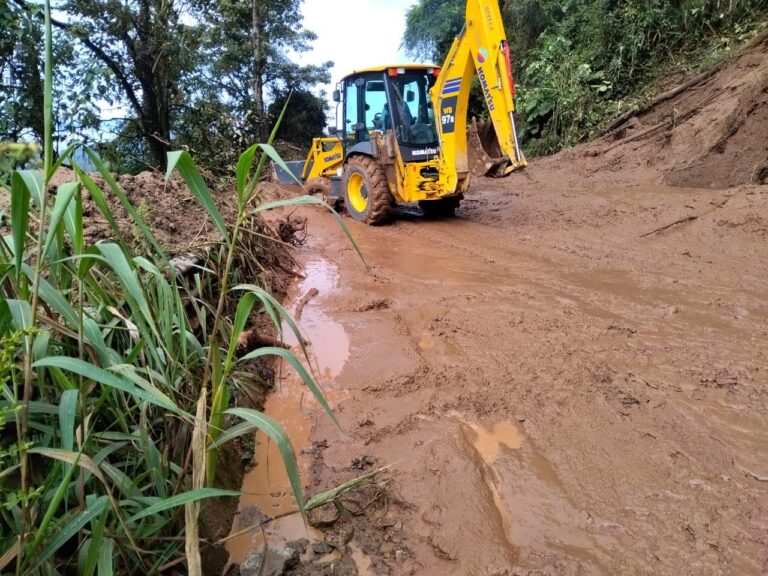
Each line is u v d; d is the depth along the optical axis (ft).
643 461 8.60
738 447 8.76
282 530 7.70
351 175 28.02
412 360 12.34
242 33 60.49
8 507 4.86
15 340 4.60
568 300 15.39
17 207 4.77
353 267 19.85
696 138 30.09
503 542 7.27
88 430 5.85
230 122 38.14
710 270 17.03
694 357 11.67
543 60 47.98
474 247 21.61
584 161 36.29
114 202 14.57
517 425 9.75
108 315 7.84
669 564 6.76
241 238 16.24
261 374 12.01
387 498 8.19
